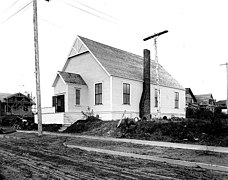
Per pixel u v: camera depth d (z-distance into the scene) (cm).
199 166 834
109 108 2373
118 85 2450
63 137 1736
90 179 669
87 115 2472
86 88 2620
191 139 1432
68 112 2433
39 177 701
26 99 5806
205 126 1524
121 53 3097
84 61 2681
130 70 2756
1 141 1647
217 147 1191
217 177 687
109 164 869
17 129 2761
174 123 1698
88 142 1468
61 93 2538
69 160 948
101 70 2489
